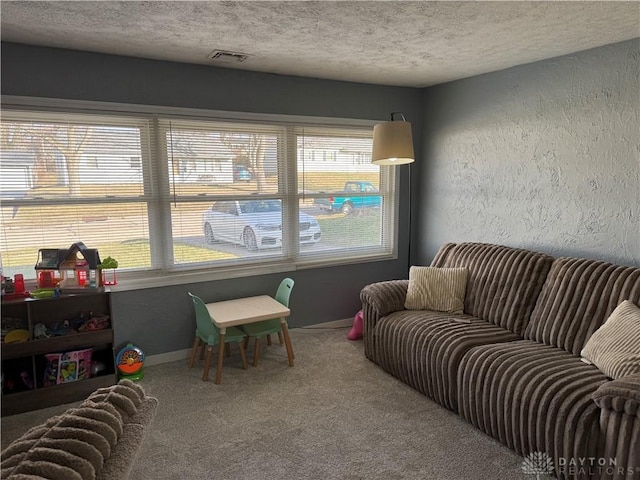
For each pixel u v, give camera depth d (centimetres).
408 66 348
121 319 329
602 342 229
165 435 247
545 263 299
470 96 389
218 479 212
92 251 293
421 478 211
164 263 344
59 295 279
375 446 236
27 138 291
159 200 336
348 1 214
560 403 203
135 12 228
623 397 177
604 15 235
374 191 438
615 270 259
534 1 216
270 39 275
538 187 339
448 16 236
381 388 301
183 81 332
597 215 301
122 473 104
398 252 456
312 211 406
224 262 370
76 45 286
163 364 343
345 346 376
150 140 327
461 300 330
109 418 109
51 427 106
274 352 364
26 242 299
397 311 333
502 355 246
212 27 252
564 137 318
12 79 281
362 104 413
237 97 354
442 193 430
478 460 224
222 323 304
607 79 289
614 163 289
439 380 270
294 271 400
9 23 243
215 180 357
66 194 306
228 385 307
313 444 238
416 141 448
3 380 275
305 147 393
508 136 359
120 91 312
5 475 91
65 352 292
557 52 307
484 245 348
